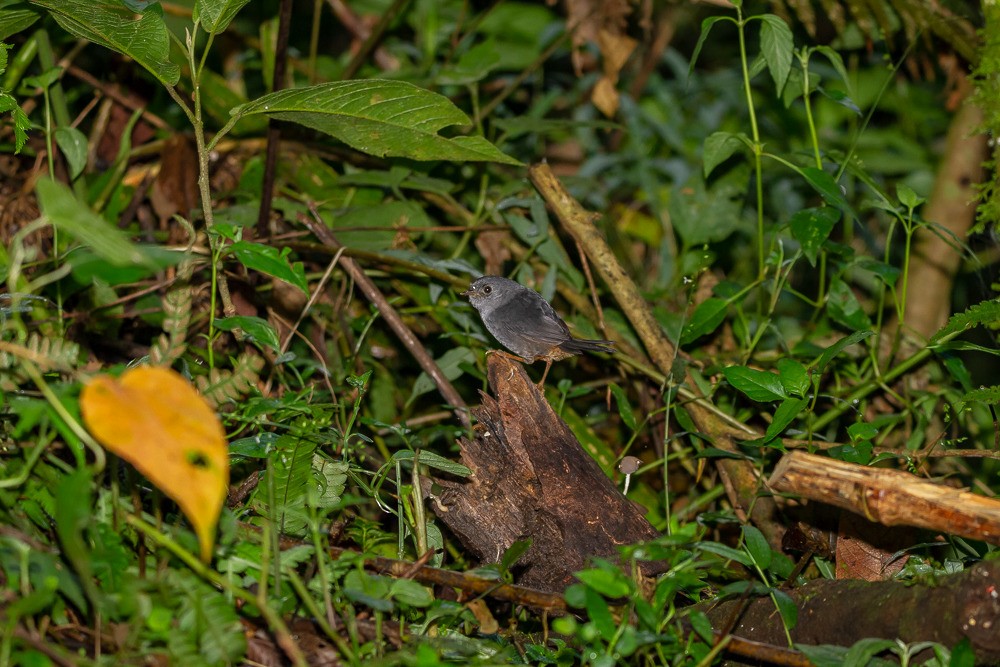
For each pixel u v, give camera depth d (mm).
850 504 4203
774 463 7043
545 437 5246
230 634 3754
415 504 5297
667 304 8930
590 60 10547
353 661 3885
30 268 6836
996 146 5965
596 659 3883
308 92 5508
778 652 4234
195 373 6938
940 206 8594
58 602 4055
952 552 5984
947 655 3822
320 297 8211
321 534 4859
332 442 5207
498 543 5285
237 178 8805
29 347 4664
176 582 3898
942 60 8445
